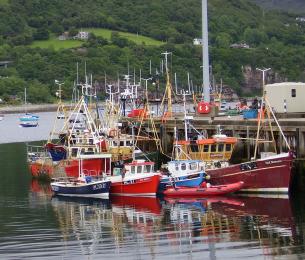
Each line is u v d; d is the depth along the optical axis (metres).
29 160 104.19
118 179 84.19
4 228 69.75
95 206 79.25
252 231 65.38
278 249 59.69
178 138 97.31
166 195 82.75
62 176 92.31
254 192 81.25
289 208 73.94
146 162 85.06
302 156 82.50
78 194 84.69
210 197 81.31
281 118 94.00
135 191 83.50
